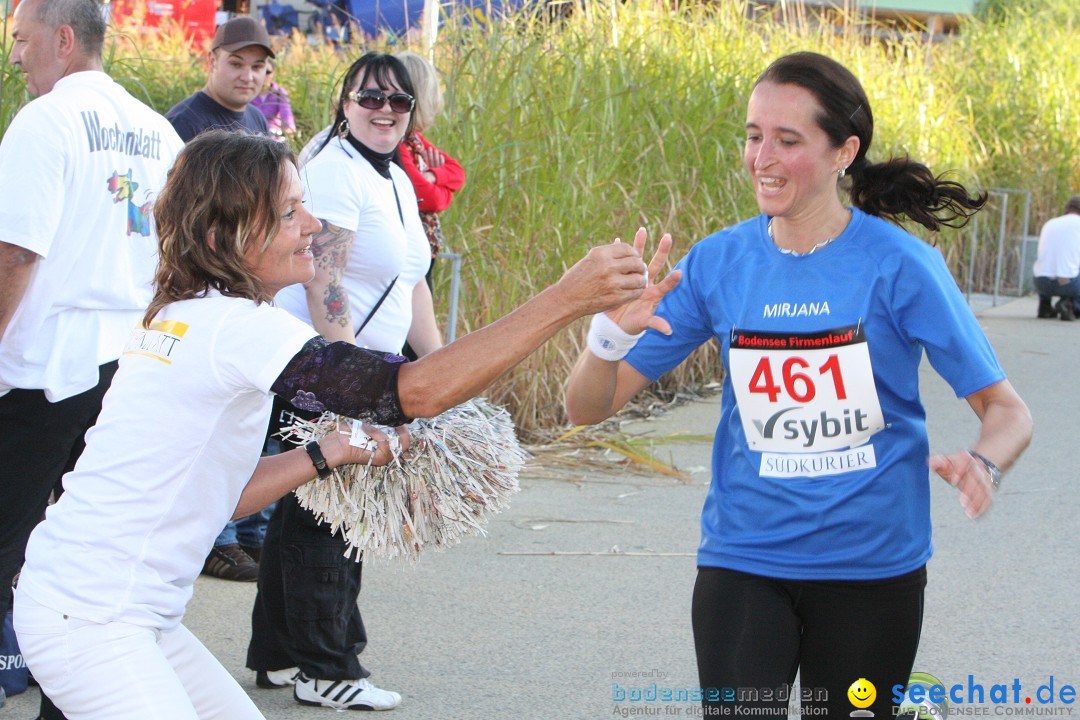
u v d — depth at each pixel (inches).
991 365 125.5
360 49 378.9
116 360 181.6
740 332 130.7
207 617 229.8
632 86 402.6
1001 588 252.8
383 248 191.5
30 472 175.9
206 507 114.5
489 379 109.0
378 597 242.1
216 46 272.1
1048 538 288.5
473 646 218.7
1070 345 602.2
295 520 185.9
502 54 378.3
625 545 277.4
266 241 114.0
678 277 130.2
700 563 135.0
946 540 285.9
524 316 109.5
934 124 657.0
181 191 113.7
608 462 348.2
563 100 385.1
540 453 352.5
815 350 127.2
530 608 237.8
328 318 186.7
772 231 132.9
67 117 172.9
